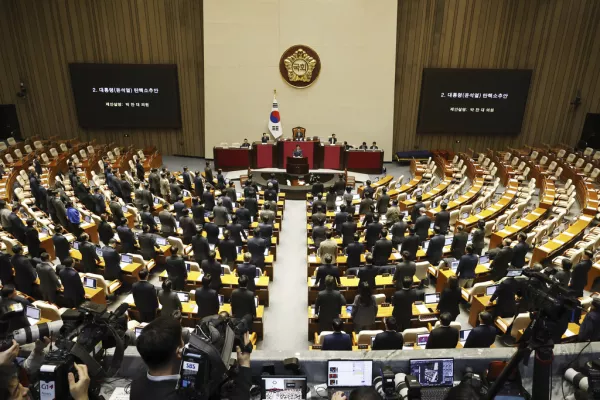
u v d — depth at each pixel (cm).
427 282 1079
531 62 2212
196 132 2381
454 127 2297
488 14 2155
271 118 2222
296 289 1099
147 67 2244
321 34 2166
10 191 1638
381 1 2114
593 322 663
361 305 746
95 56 2266
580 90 2230
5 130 2317
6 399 233
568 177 1900
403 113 2328
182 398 234
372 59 2188
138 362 412
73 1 2188
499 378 268
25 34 2234
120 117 2325
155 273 1127
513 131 2295
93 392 287
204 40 2177
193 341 248
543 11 2134
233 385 272
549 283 265
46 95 2336
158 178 1695
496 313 850
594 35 2148
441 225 1227
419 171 1984
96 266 1026
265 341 892
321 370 442
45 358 272
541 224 1302
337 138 2298
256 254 1079
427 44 2211
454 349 453
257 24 2155
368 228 1191
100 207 1423
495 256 1005
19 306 470
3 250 1091
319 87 2231
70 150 2155
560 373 435
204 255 1072
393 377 384
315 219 1264
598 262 1059
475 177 1923
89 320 308
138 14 2202
